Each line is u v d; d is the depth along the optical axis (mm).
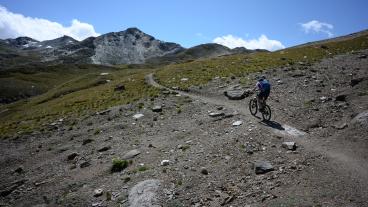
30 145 34906
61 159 28516
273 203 14500
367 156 17672
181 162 21234
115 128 34250
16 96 172500
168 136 28281
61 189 22438
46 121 44969
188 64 82562
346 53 60656
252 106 28656
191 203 16188
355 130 21078
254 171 17891
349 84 32906
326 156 18234
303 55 66312
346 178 15586
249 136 22766
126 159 24609
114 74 141625
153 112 37312
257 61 65812
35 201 22000
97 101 53062
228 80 48875
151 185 18344
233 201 15594
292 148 19672
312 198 14328
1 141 38344
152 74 77062
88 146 30359
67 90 113125
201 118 31359
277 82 40156
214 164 19766
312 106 27719
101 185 21078
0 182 26672
